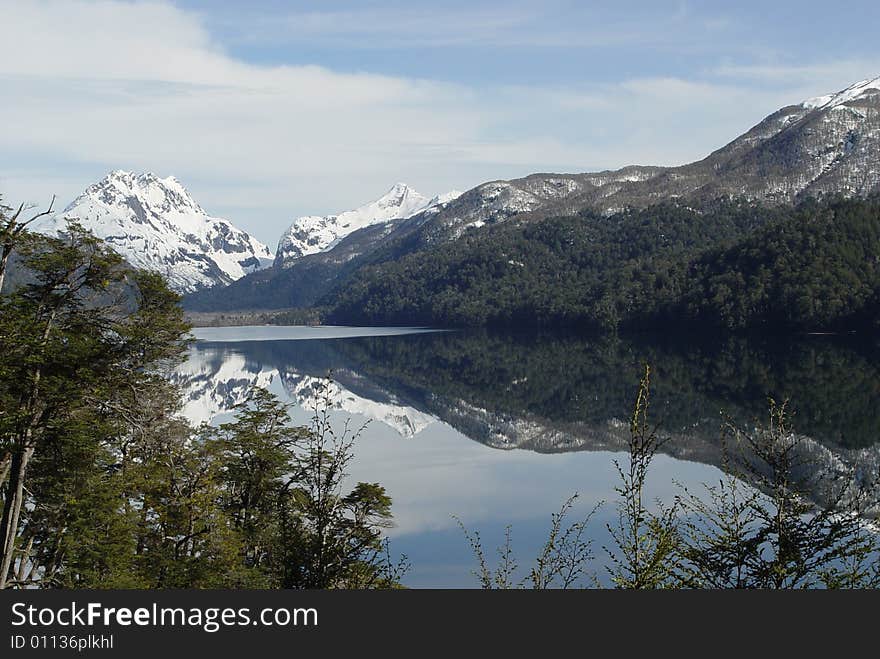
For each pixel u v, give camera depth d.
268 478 33.81
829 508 12.89
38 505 30.06
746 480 13.68
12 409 27.34
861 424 67.88
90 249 30.27
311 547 15.65
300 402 96.94
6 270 29.17
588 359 149.88
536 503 46.50
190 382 123.25
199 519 30.00
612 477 53.59
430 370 142.12
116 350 31.03
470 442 71.12
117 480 30.84
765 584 12.60
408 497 49.25
